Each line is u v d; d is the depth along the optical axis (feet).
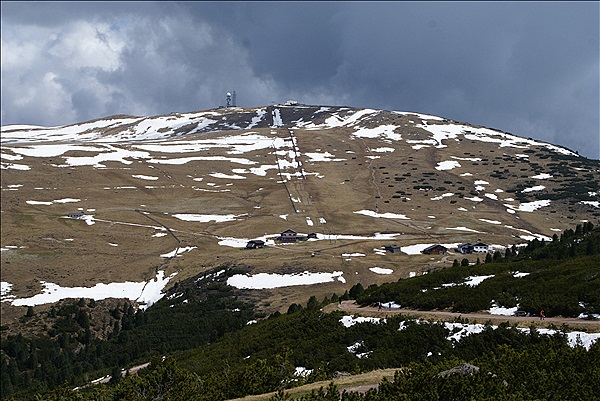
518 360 104.27
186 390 125.49
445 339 144.87
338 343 163.12
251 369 129.39
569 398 92.48
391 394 92.07
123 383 128.16
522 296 164.25
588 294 149.59
